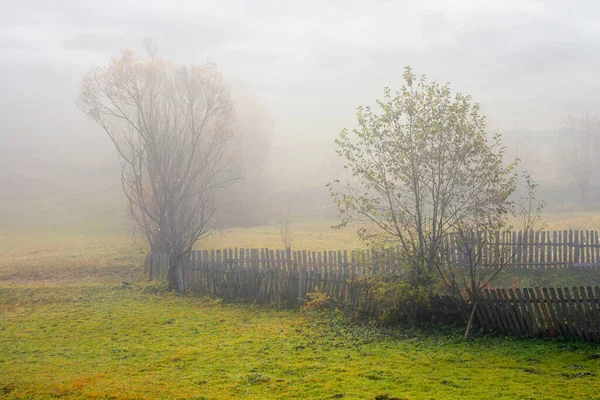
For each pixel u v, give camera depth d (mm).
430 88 14492
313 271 19891
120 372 11312
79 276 28328
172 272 24406
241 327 16438
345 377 10328
